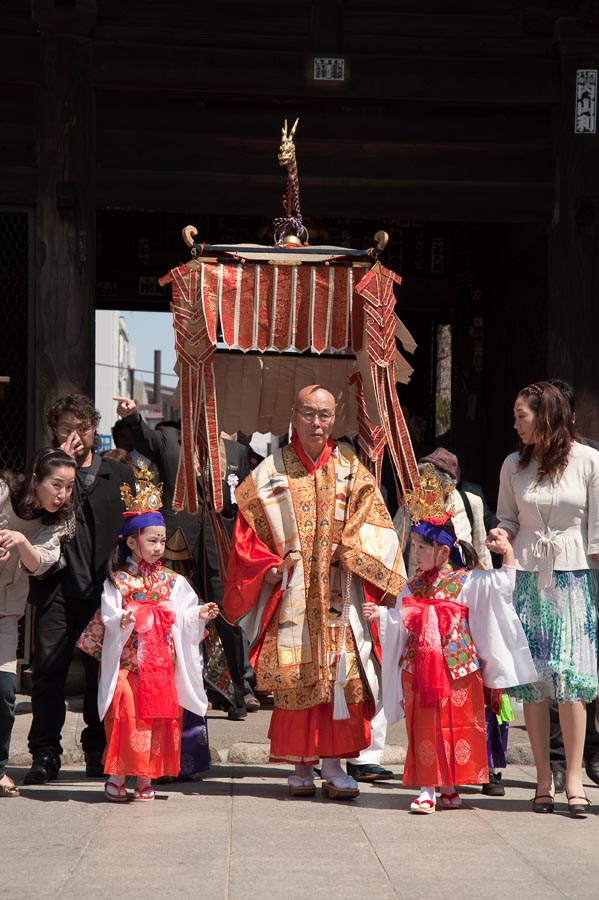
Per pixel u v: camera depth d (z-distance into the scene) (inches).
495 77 330.0
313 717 219.0
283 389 265.7
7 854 174.9
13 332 332.5
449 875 165.0
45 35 318.0
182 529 292.0
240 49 323.0
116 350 1528.1
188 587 223.0
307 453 230.4
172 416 309.0
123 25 322.3
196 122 325.7
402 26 328.5
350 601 223.0
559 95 331.6
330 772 222.5
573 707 211.8
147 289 470.0
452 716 212.4
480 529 255.4
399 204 331.0
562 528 215.9
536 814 209.6
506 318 442.3
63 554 235.0
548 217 335.9
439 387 540.1
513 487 221.9
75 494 237.5
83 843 181.6
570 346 331.9
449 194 332.5
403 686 216.1
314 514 225.6
